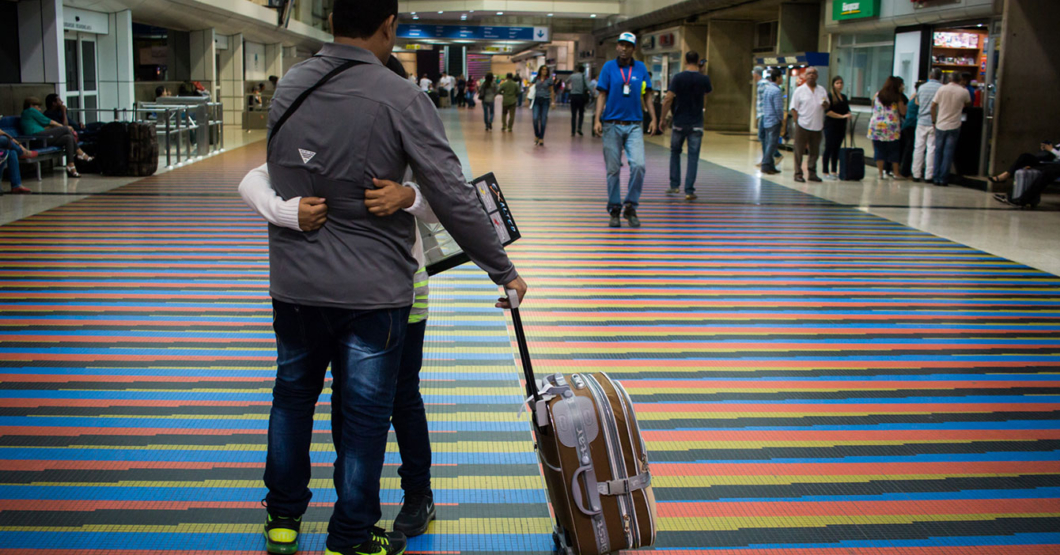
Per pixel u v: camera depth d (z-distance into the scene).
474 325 4.91
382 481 2.99
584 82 20.64
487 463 3.16
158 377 3.98
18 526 2.64
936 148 11.70
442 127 2.18
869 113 14.89
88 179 11.17
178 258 6.53
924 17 13.09
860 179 12.27
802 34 19.67
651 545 2.27
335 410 2.48
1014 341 4.80
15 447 3.21
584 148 17.30
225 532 2.64
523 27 39.91
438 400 3.75
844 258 6.98
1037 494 3.01
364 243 2.15
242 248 6.95
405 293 2.23
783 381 4.09
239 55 25.16
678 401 3.81
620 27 32.66
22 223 7.85
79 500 2.82
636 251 7.11
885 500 2.95
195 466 3.09
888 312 5.36
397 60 2.42
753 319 5.14
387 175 2.13
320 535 2.62
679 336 4.76
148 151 11.62
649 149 17.52
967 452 3.34
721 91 24.30
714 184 11.68
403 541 2.50
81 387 3.84
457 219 2.13
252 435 3.37
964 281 6.26
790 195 10.68
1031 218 9.13
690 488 3.01
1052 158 9.94
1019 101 10.92
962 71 12.87
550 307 5.31
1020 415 3.73
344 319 2.19
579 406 2.19
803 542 2.66
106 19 16.92
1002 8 11.05
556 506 2.31
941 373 4.25
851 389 4.01
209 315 5.02
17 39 13.50
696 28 25.05
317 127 2.10
